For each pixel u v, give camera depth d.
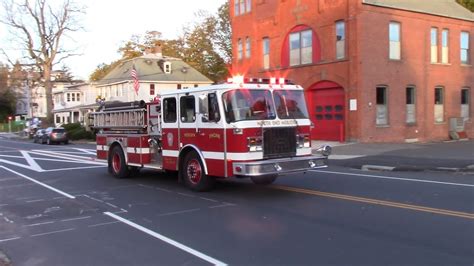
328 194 10.55
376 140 25.25
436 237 6.80
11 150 31.94
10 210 10.03
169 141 12.06
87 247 6.98
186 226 8.00
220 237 7.21
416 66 27.31
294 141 10.75
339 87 25.83
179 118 11.65
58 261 6.37
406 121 26.89
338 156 18.95
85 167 18.45
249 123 10.07
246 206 9.51
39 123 60.25
